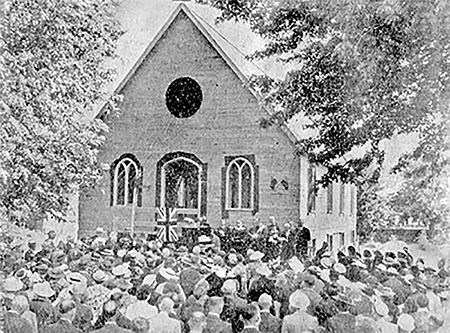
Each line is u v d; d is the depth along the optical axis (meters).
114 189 26.98
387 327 25.94
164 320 25.69
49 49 30.53
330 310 25.89
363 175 26.81
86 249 26.98
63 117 28.06
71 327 26.19
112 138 27.45
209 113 26.67
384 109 27.41
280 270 25.97
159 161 26.56
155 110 26.92
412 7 28.02
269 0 27.09
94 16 28.02
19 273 27.38
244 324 25.62
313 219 26.19
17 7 30.42
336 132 26.77
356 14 27.75
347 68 27.34
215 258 26.05
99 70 27.92
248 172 26.28
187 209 26.36
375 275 26.45
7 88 30.27
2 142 28.73
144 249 26.55
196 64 26.92
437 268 26.34
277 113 26.50
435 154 27.19
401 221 26.67
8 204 28.08
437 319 26.19
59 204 27.84
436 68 27.91
